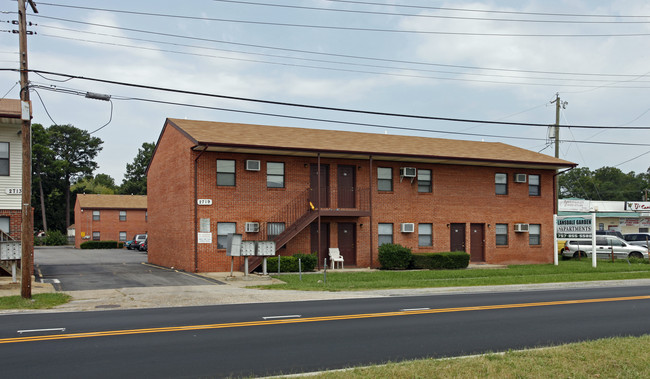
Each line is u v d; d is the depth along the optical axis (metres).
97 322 11.97
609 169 108.31
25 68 16.34
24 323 11.84
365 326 11.49
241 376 7.46
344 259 27.80
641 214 53.69
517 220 31.94
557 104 36.69
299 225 25.25
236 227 25.41
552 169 33.00
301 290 18.81
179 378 7.37
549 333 10.81
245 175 25.75
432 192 29.92
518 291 19.50
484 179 31.30
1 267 21.47
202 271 24.52
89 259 36.84
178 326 11.40
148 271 25.33
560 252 36.88
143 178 102.56
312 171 27.42
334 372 7.48
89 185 114.75
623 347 9.02
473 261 30.81
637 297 16.98
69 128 88.00
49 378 7.32
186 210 25.19
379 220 28.48
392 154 27.36
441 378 7.19
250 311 13.81
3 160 23.05
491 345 9.67
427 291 18.98
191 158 24.69
